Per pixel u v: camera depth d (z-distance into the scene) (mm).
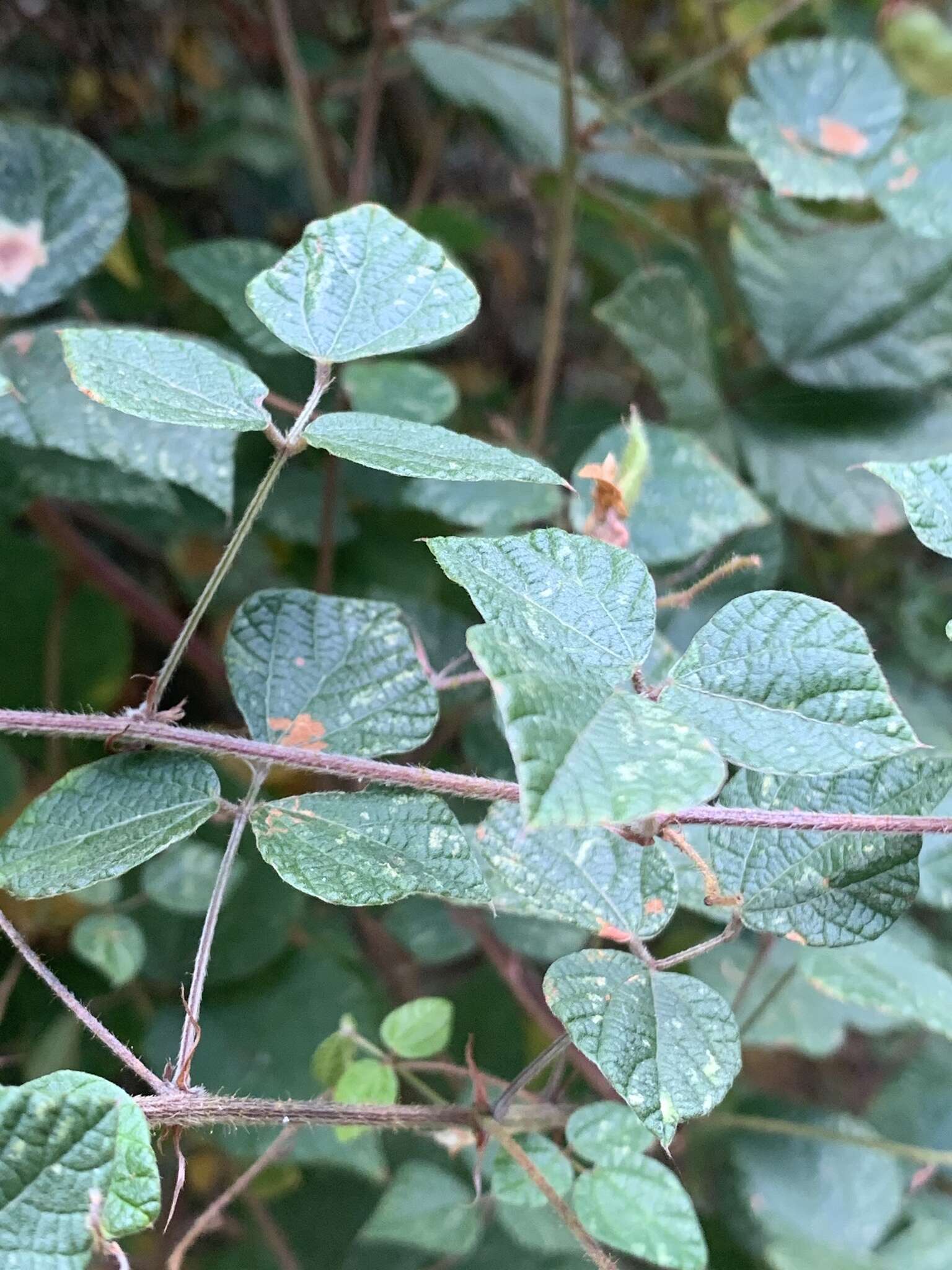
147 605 367
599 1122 203
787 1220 256
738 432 336
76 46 390
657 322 324
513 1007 331
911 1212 269
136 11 399
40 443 226
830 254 341
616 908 185
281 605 196
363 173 366
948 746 302
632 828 157
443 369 460
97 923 248
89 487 282
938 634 385
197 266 289
